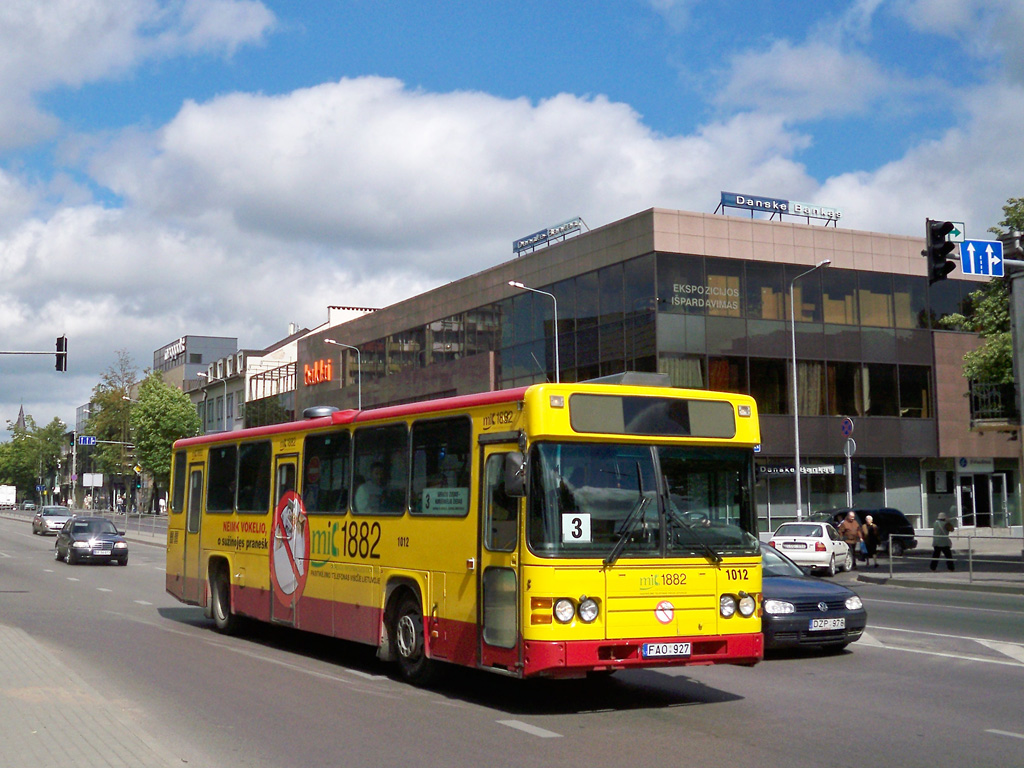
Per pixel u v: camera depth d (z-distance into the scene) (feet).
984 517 155.74
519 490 29.32
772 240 140.36
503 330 162.40
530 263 156.25
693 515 31.81
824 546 100.58
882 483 148.97
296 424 46.34
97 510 392.88
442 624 34.12
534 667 29.19
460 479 33.88
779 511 138.72
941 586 86.07
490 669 31.24
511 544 30.71
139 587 85.81
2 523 275.18
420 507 36.04
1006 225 112.16
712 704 33.24
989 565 92.43
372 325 205.67
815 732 28.81
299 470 45.44
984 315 116.98
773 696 34.83
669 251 132.77
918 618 60.59
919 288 152.46
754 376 137.49
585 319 143.95
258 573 48.42
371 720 30.14
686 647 30.78
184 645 47.88
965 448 153.38
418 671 35.76
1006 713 31.81
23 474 504.43
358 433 40.91
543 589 29.43
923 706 32.99
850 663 42.80
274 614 46.65
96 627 55.52
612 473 30.96
